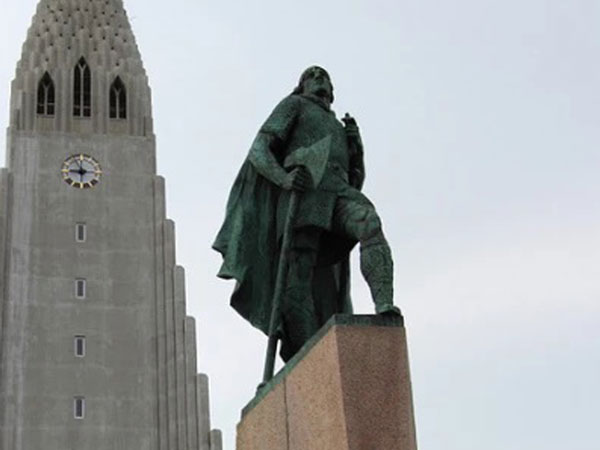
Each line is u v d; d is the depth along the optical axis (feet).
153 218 180.45
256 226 22.07
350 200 20.81
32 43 191.83
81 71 190.70
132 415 165.37
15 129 181.98
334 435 17.34
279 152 21.80
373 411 17.25
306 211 20.88
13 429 160.66
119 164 183.62
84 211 178.70
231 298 22.11
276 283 20.88
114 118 187.52
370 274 19.61
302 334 21.36
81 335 169.27
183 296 174.60
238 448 21.34
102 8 199.72
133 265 176.24
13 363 165.07
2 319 167.73
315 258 21.38
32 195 178.09
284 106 21.77
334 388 17.51
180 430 165.58
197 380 169.07
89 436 162.50
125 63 192.65
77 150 182.80
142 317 172.76
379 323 17.89
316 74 22.31
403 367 17.62
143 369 168.96
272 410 19.66
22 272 171.73
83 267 174.50
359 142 22.12
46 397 163.84
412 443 17.16
